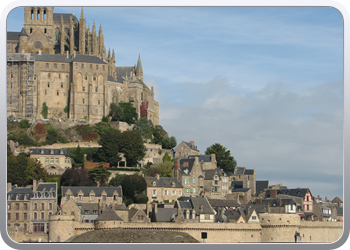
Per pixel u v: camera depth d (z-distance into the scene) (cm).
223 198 18925
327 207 17175
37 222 14900
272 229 14038
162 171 19225
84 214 14975
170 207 15262
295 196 16975
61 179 17700
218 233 13925
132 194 17025
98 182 18162
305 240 14162
